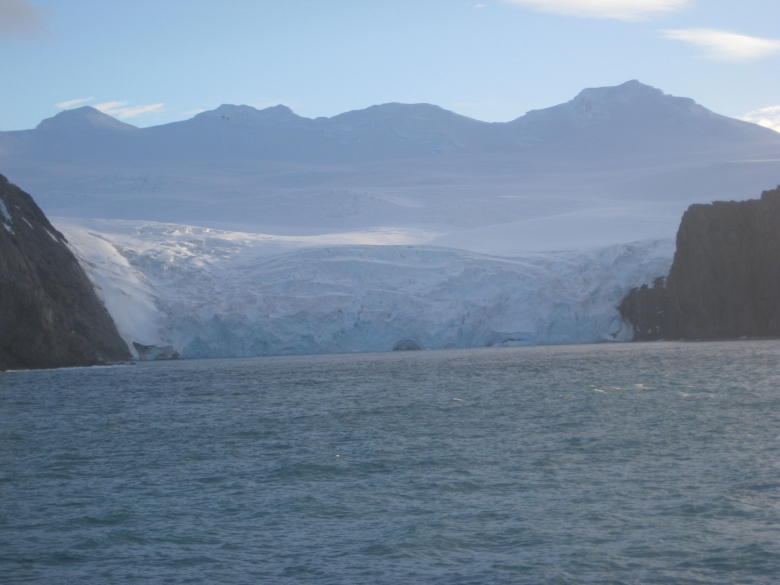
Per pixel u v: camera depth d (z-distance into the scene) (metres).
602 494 40.25
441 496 40.94
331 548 33.81
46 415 72.75
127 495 42.94
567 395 76.06
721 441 51.25
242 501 41.25
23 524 38.03
